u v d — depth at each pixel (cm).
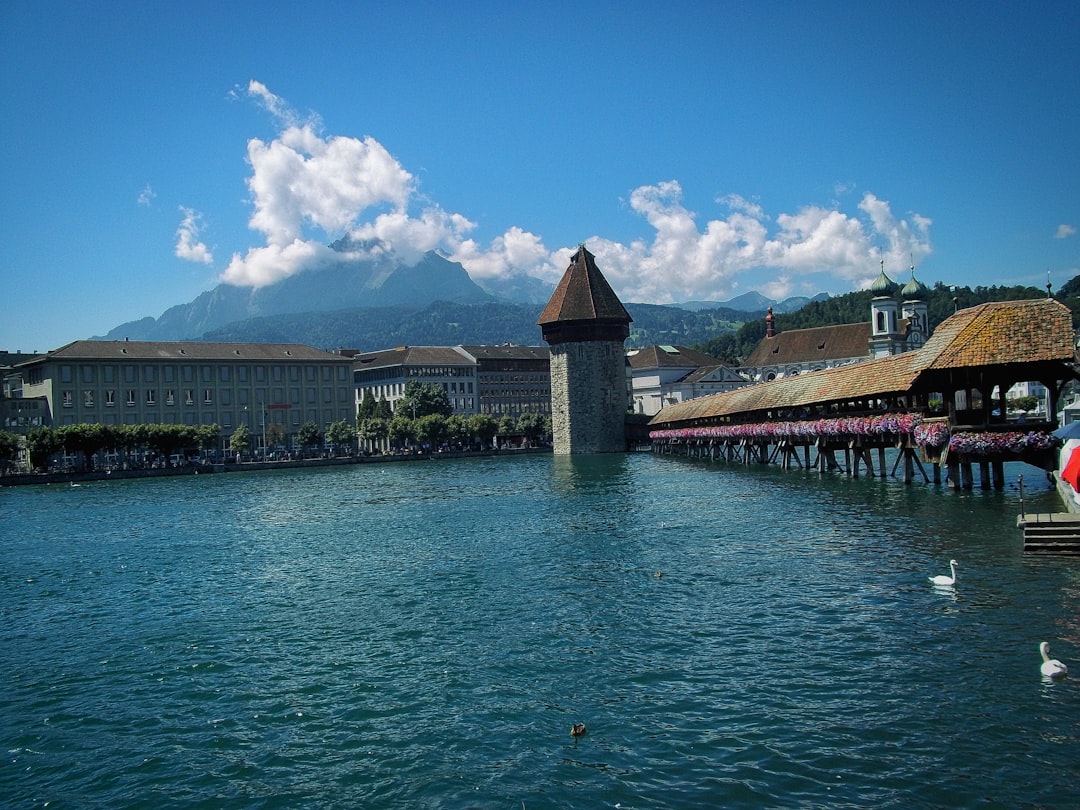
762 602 2683
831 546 3531
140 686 2214
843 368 6631
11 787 1681
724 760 1627
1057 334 4369
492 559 3744
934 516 4078
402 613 2823
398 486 8712
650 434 13338
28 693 2195
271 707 2022
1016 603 2452
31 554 4650
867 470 6650
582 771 1620
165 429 13175
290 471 13250
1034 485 5066
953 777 1511
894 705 1811
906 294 18550
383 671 2228
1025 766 1534
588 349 13950
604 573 3288
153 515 6625
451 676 2159
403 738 1811
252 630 2712
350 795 1587
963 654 2072
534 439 18175
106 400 14875
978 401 6412
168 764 1752
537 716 1880
